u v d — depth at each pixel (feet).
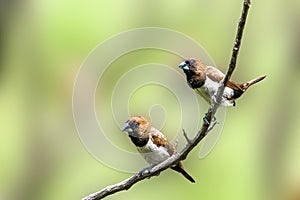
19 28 46.85
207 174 43.86
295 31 46.11
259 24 46.52
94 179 43.80
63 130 45.93
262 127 45.55
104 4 45.29
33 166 45.85
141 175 20.75
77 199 44.14
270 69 46.44
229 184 43.96
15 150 46.68
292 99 46.03
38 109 46.16
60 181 45.78
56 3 45.68
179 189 43.88
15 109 46.65
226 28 46.03
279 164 45.29
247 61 46.44
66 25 45.78
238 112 45.70
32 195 46.01
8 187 46.57
